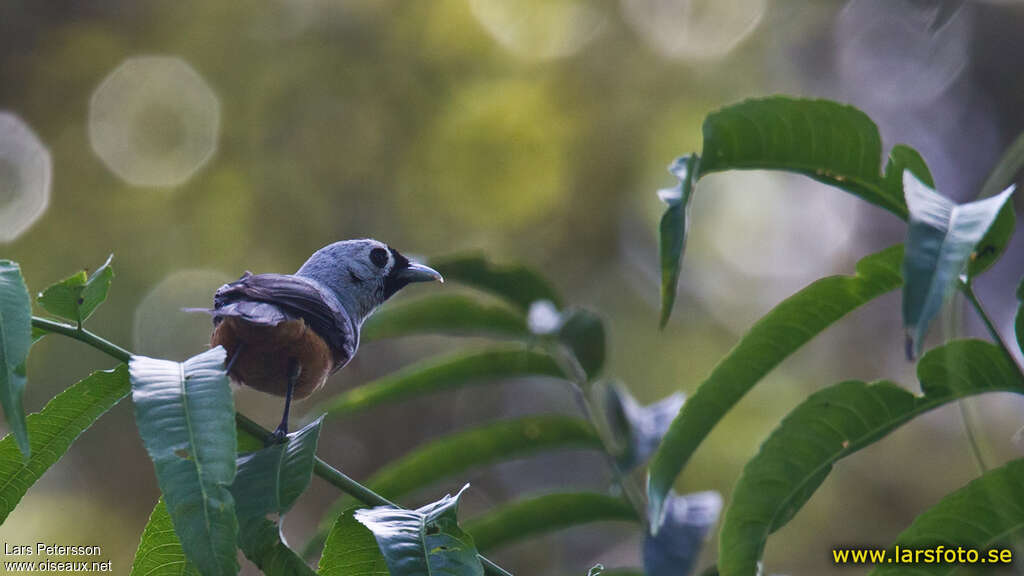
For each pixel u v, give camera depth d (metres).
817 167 4.61
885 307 14.62
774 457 4.54
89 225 12.74
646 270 13.74
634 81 13.33
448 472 6.04
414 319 6.43
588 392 6.31
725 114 4.48
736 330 14.10
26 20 13.12
